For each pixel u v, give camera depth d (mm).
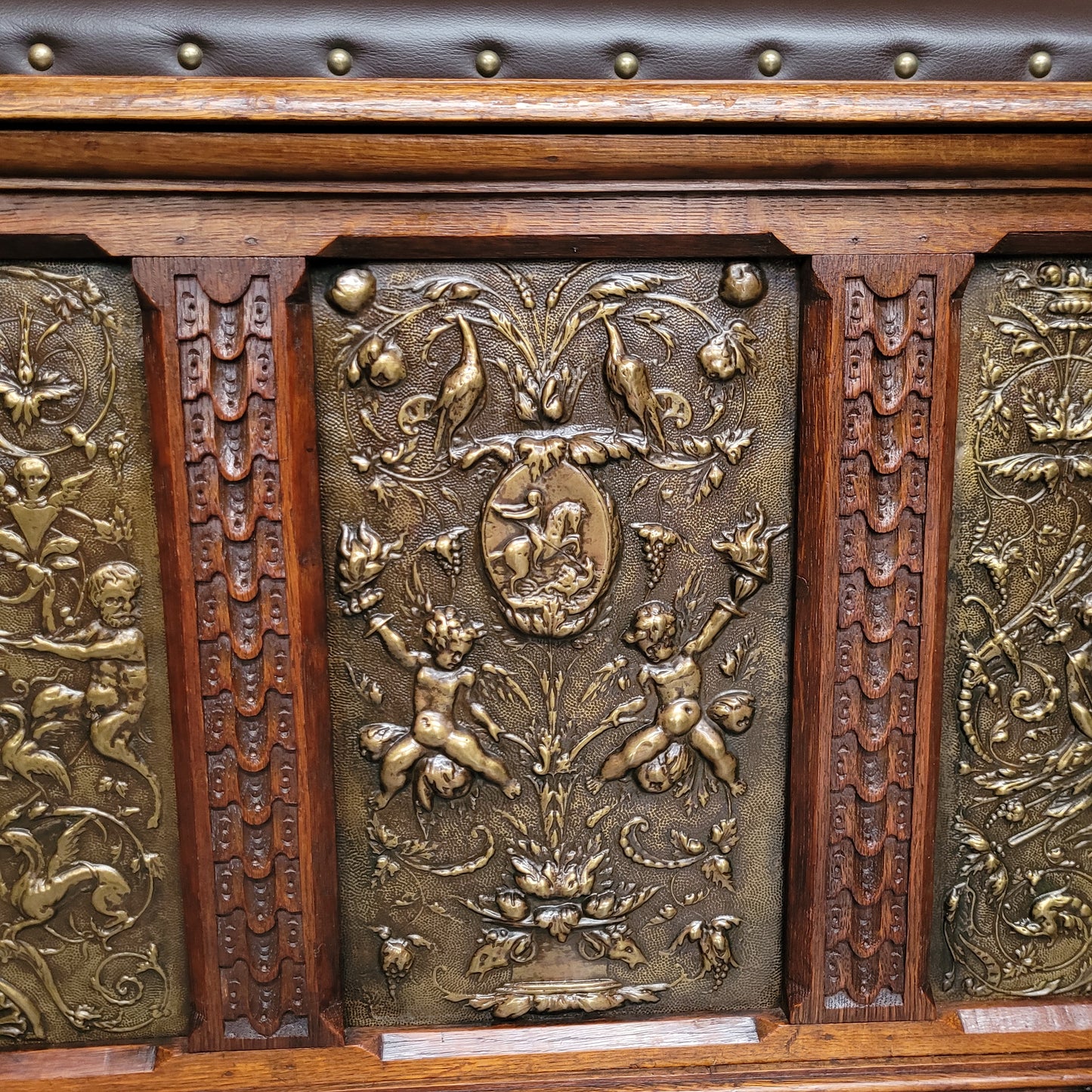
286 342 936
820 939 1050
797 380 997
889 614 1006
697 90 899
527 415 986
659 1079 1050
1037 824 1065
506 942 1055
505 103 884
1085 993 1093
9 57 872
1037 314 995
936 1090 1053
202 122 875
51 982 1025
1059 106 907
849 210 954
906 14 915
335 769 1021
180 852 1015
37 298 938
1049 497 1021
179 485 945
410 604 1004
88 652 982
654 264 975
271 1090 1023
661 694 1028
